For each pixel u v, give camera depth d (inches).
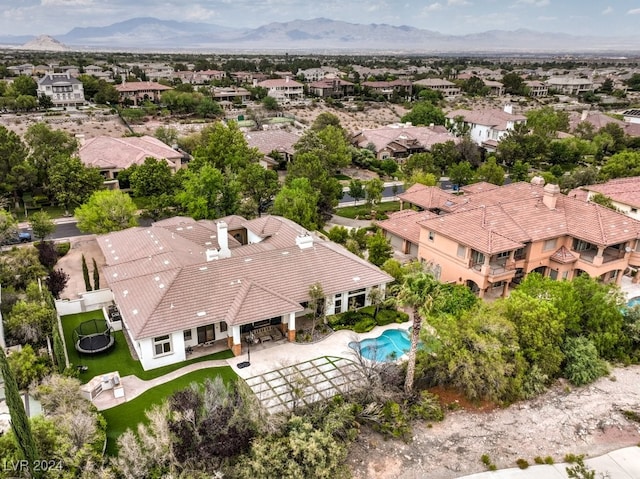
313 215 2345.0
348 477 1035.9
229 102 6446.9
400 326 1640.0
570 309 1476.4
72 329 1579.7
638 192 2401.6
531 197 2071.9
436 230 1919.3
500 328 1341.0
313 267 1659.7
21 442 895.1
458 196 2487.7
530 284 1595.7
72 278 1963.6
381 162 3843.5
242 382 1211.2
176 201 2513.5
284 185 2600.9
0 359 858.1
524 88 7844.5
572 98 7755.9
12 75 7480.3
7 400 873.5
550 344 1385.3
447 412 1290.6
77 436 1003.9
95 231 2153.1
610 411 1299.2
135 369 1385.3
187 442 1005.8
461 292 1577.3
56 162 2775.6
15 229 2144.4
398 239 2305.6
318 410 1149.7
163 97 5684.1
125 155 3297.2
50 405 1110.4
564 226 1904.5
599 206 1977.1
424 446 1172.5
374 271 1720.0
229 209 2465.6
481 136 4660.4
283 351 1482.5
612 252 1978.3
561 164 4042.8
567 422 1259.8
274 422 1067.3
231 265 1587.1
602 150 4222.4
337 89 7308.1
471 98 7386.8
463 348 1298.0
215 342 1515.7
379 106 6707.7
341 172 3826.3
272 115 5851.4
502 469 1113.4
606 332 1493.6
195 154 3164.4
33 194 2945.4
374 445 1166.3
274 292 1519.4
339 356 1464.1
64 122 4820.4
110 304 1721.2
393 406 1231.5
